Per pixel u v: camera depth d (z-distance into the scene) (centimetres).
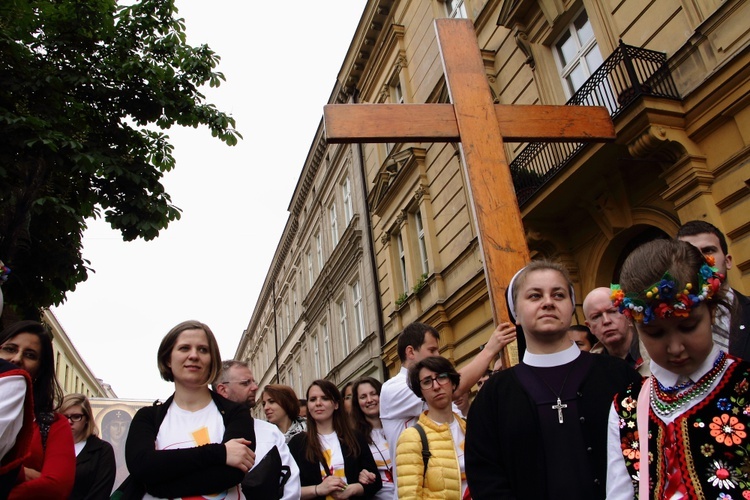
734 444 151
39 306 793
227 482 240
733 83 580
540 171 838
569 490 199
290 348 2772
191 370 276
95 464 427
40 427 264
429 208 1277
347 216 1894
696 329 159
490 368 525
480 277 1034
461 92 458
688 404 162
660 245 169
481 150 437
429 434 317
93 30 786
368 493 402
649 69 688
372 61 1586
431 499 302
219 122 848
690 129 629
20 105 717
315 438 411
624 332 322
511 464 211
